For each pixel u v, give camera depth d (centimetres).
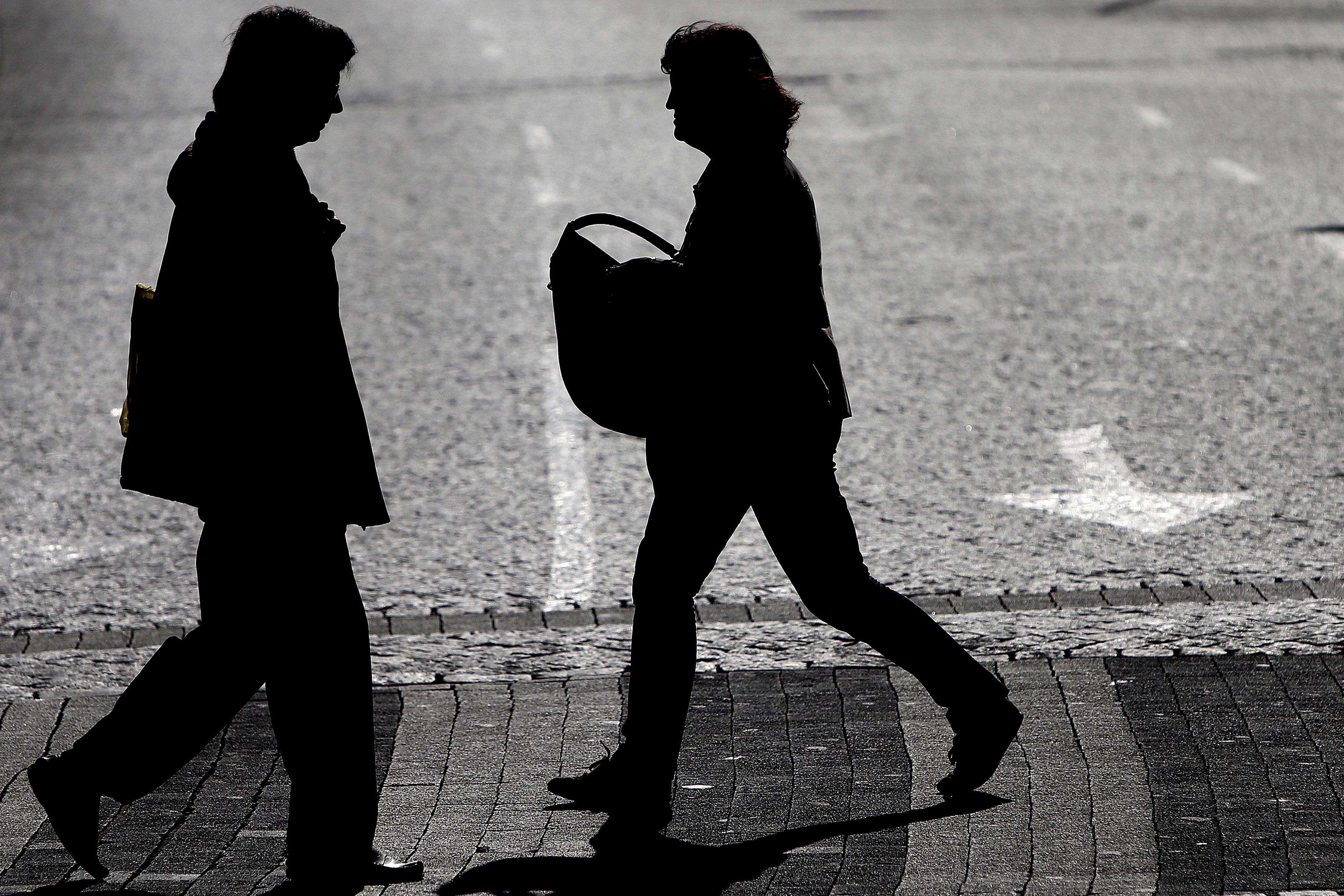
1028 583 2645
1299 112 6600
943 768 2019
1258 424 3356
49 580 2791
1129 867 1742
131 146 6219
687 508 1822
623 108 6788
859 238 4947
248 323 1609
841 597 1880
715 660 2378
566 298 1800
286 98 1598
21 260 4825
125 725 1700
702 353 1770
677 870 1766
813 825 1873
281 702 1728
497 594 2677
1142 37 8531
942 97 7019
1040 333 4006
